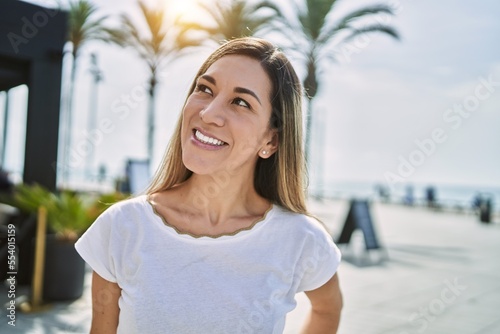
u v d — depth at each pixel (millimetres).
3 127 14367
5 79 6234
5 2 5531
